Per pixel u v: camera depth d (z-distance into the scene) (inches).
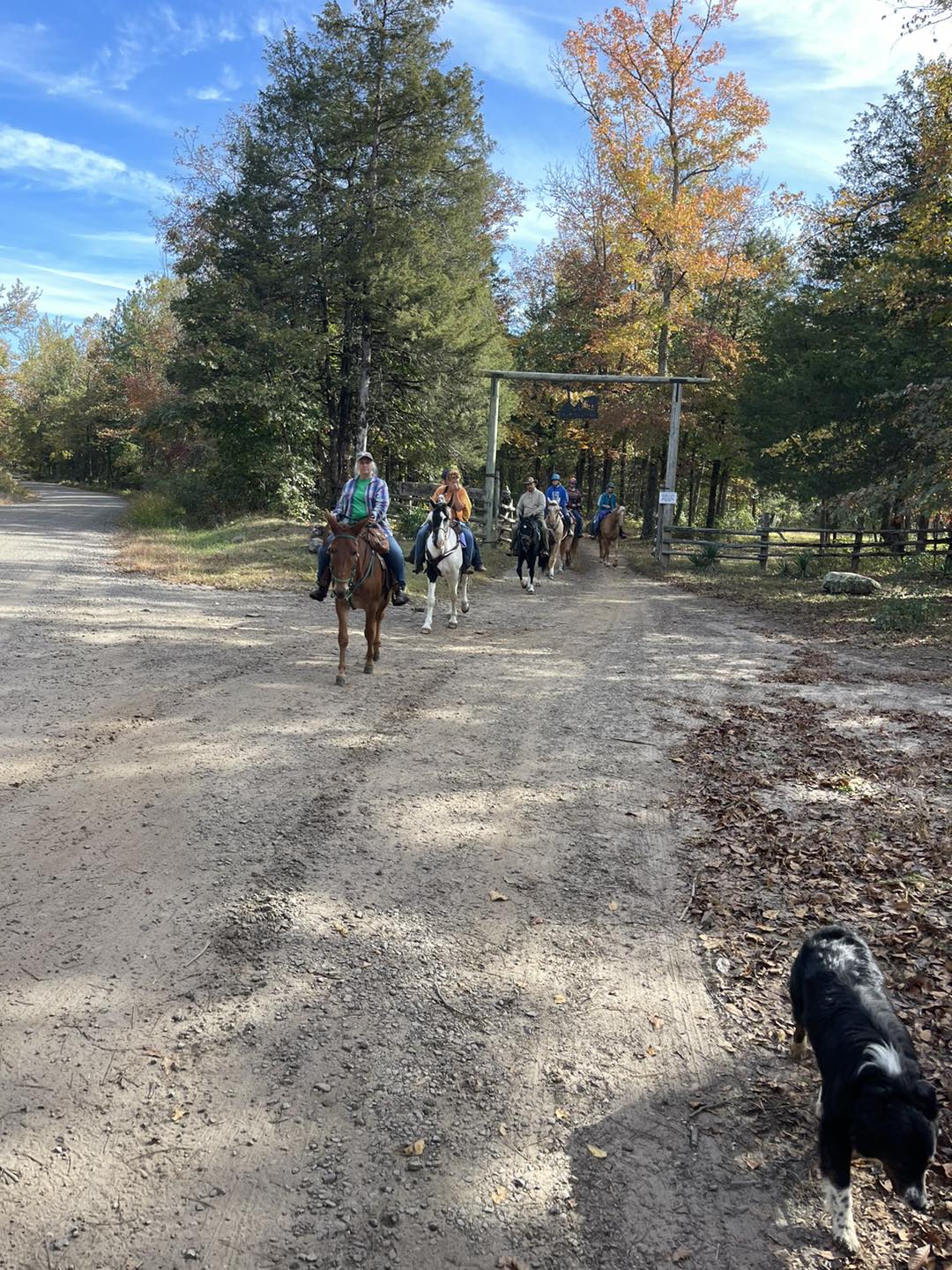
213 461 1135.0
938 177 728.3
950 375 837.2
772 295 1565.0
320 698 379.2
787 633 604.7
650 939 207.2
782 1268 124.6
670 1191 137.2
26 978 175.5
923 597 690.8
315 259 1018.7
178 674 398.3
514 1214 131.3
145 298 2353.6
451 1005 178.4
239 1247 122.6
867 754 335.3
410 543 849.5
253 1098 149.7
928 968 194.5
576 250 1596.9
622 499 2145.7
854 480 1023.0
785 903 223.5
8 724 313.6
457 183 1108.5
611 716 378.6
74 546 800.9
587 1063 164.6
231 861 228.4
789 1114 153.9
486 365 1218.0
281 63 1055.0
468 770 305.7
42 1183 130.1
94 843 232.4
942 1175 139.6
